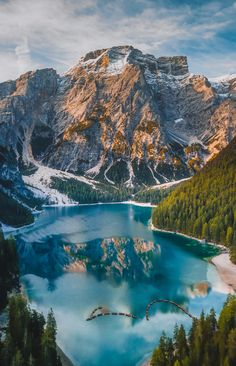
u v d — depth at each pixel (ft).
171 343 243.60
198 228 625.00
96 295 372.79
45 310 334.24
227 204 617.62
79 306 344.49
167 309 336.29
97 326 305.12
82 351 269.23
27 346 242.37
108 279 424.46
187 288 388.98
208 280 412.36
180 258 507.71
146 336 288.92
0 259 377.71
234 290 379.96
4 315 313.73
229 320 247.70
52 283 409.69
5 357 233.14
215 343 233.76
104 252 554.87
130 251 556.51
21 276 435.94
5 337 258.98
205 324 247.50
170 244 593.01
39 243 616.80
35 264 492.13
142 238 642.22
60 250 568.82
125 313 327.67
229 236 554.87
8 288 370.12
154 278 424.05
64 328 301.22
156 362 232.53
